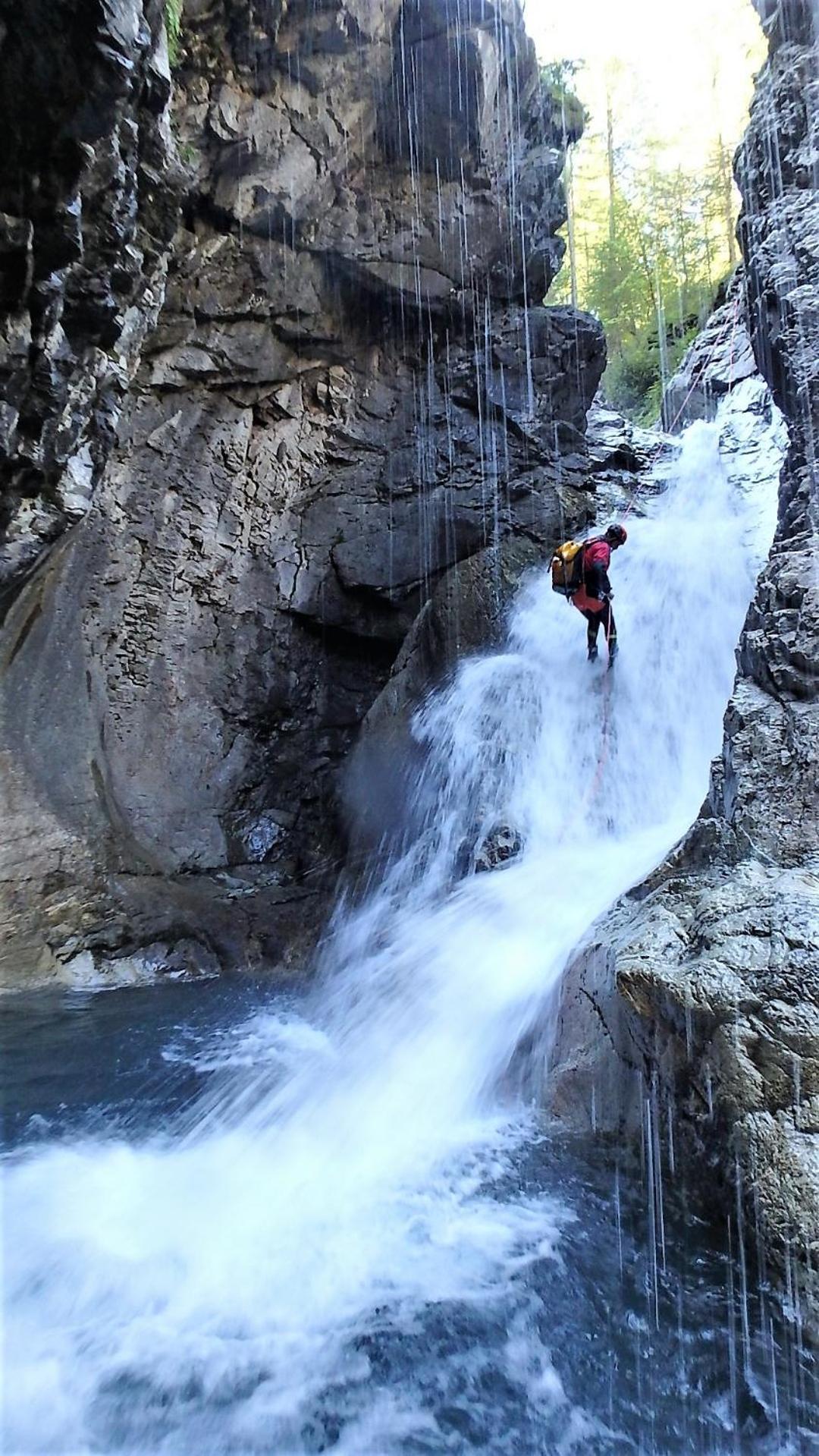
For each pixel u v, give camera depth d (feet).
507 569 35.09
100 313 16.90
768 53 25.20
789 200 22.90
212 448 30.19
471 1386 9.80
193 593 30.86
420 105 28.66
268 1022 22.26
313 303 30.45
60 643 26.71
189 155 24.85
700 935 13.05
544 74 35.04
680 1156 12.44
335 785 34.86
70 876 25.61
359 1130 15.83
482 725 31.12
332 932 28.43
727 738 17.46
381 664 36.91
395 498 34.14
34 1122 16.17
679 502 40.75
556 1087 15.58
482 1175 13.99
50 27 12.65
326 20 24.50
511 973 19.13
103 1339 10.51
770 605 18.49
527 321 35.50
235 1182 14.03
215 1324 10.80
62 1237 12.43
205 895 29.27
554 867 24.09
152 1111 16.76
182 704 31.01
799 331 21.42
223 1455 8.92
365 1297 11.27
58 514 19.48
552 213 35.53
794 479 20.92
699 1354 10.09
